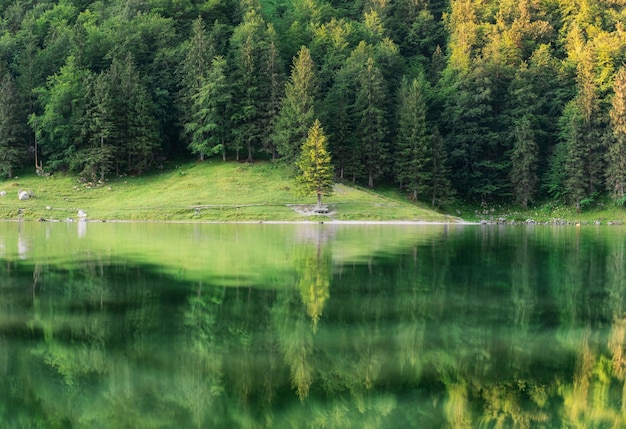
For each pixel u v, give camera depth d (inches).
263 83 3058.6
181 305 573.9
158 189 2642.7
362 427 289.4
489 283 732.0
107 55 3294.8
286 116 2785.4
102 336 451.5
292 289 668.7
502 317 535.8
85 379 354.6
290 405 316.5
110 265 864.3
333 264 898.1
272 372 371.6
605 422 302.7
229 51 3422.7
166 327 483.5
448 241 1400.1
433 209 2866.6
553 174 3026.6
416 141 2834.6
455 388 346.6
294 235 1524.4
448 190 2874.0
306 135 2694.4
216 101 2967.5
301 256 1003.3
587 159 2898.6
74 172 2928.2
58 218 2261.3
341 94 3063.5
